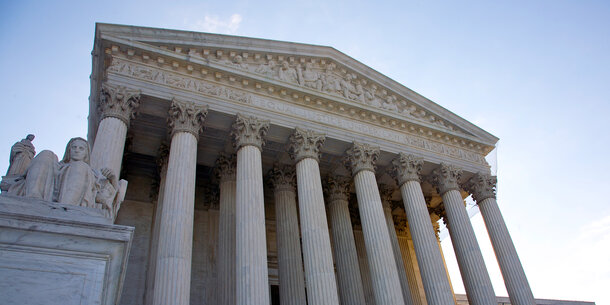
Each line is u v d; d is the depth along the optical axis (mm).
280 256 31047
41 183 9188
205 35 29938
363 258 39312
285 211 32656
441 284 29391
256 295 22141
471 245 33281
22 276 7180
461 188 40312
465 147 40312
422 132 37688
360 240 40375
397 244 37719
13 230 7398
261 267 23188
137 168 34188
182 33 29141
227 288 26500
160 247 21562
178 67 28391
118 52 26938
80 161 10047
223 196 30375
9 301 6910
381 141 34250
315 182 28688
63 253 7664
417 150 36156
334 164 36469
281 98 31359
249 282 22391
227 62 30453
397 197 43531
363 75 37219
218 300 26344
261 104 30094
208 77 29234
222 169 31594
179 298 20109
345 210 36156
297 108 31672
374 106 35219
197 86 28422
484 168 40094
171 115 26547
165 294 20000
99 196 10250
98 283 7648
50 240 7625
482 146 41375
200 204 35344
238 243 24047
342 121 33281
